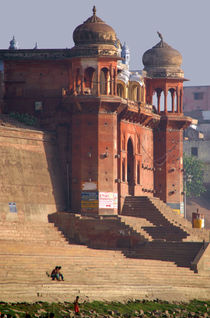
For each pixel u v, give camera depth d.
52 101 199.38
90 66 191.50
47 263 147.12
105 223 181.12
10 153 178.88
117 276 152.25
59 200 190.00
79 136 192.38
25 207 177.50
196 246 175.00
